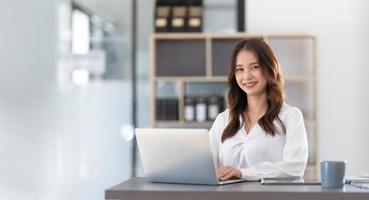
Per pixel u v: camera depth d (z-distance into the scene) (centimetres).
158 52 573
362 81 565
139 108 580
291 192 224
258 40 296
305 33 546
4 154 582
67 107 584
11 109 584
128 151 580
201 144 245
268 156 291
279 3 571
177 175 255
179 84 558
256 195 226
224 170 266
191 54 570
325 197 224
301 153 282
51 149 581
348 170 562
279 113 293
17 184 579
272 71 293
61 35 587
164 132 254
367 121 563
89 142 582
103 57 585
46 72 586
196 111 559
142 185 251
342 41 567
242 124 299
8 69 586
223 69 566
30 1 588
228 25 575
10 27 588
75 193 579
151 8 581
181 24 569
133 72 582
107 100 583
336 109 565
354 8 567
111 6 586
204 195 228
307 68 565
